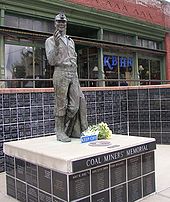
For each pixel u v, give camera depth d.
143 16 14.09
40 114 6.81
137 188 4.29
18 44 9.75
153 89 8.35
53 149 4.10
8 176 4.69
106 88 8.31
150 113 8.43
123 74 13.36
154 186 4.55
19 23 9.60
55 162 3.65
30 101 6.64
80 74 12.14
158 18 15.02
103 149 3.97
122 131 8.62
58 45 4.56
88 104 7.88
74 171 3.49
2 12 9.01
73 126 5.03
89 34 12.46
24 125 6.51
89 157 3.68
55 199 3.71
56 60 4.61
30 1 9.59
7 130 6.22
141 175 4.37
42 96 6.86
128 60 13.63
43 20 10.25
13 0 9.19
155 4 14.90
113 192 3.97
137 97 8.61
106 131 4.81
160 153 7.10
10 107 6.28
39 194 4.00
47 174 3.83
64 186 3.54
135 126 8.66
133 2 13.61
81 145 4.32
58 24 4.62
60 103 4.69
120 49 12.85
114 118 8.46
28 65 10.09
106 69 12.53
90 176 3.71
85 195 3.64
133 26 13.45
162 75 15.51
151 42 14.97
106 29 12.31
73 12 10.92
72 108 4.70
